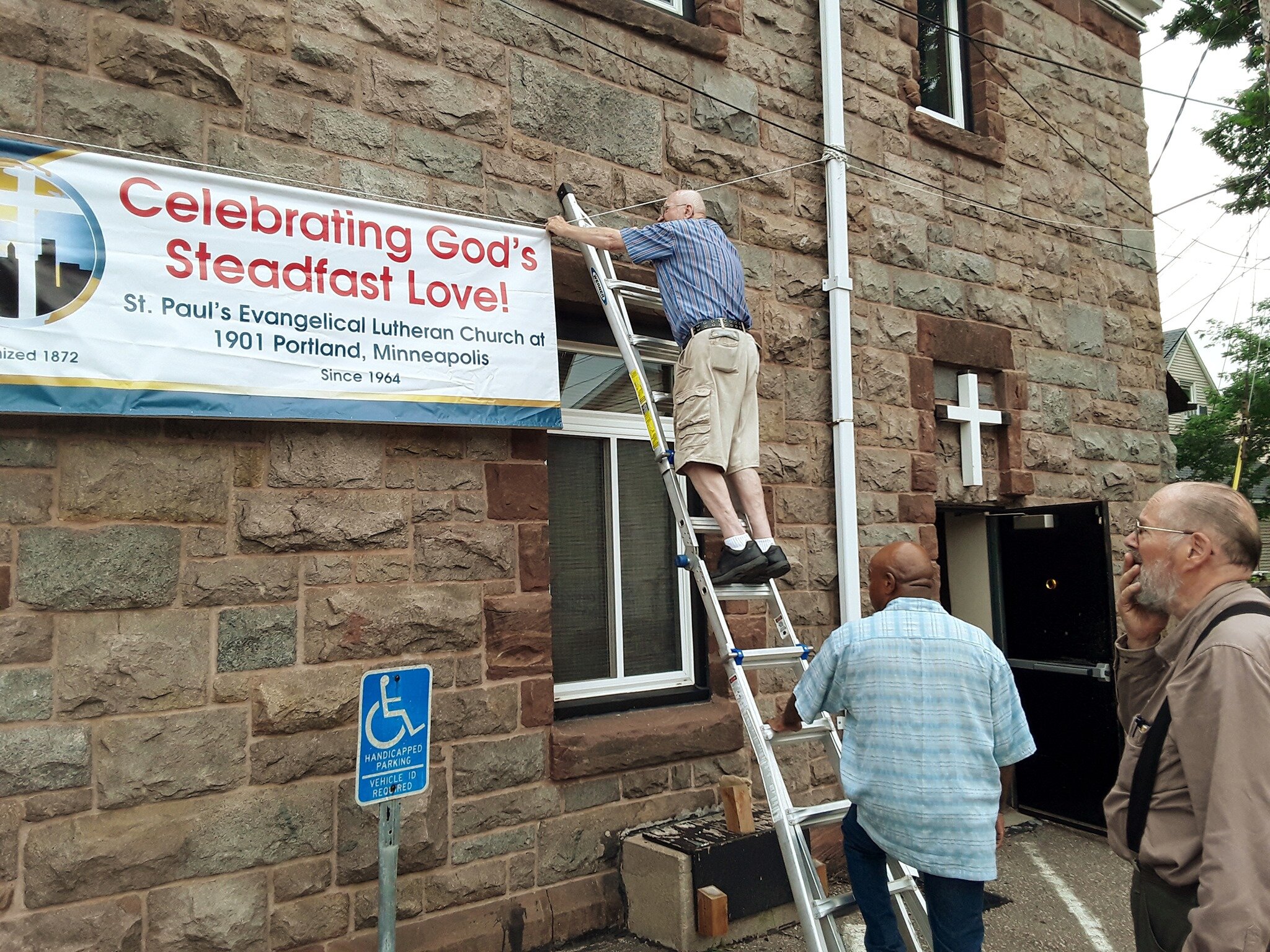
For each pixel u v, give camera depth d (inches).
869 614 242.8
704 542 219.8
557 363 186.2
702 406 163.3
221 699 148.8
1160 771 89.0
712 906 170.7
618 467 214.5
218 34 158.9
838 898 128.6
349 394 161.5
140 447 146.1
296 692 154.9
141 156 149.9
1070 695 266.2
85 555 139.9
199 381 147.3
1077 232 316.2
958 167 281.7
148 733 142.0
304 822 153.6
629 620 212.5
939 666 116.8
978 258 283.1
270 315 155.0
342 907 155.9
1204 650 84.6
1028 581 280.7
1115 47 342.3
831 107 243.4
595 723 193.0
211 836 145.5
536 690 181.0
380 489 168.1
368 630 163.5
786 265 237.1
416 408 168.2
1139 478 324.5
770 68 239.0
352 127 171.0
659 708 207.6
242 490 154.3
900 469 253.1
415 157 177.8
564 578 203.8
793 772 224.7
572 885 181.5
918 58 274.1
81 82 146.0
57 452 139.7
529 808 178.2
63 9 145.6
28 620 135.2
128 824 139.5
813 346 240.5
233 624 151.1
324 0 170.1
